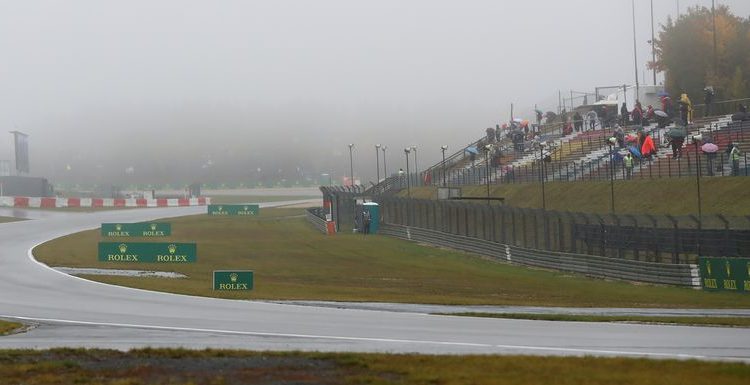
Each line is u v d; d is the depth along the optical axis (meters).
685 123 99.31
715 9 154.12
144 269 70.06
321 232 118.25
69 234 106.38
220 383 23.58
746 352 30.38
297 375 24.61
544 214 77.75
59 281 59.28
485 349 31.23
